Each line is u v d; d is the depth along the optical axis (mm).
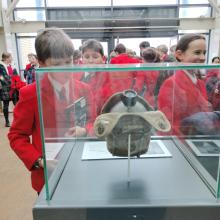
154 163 762
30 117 943
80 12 7031
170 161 773
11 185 2168
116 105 681
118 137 668
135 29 6848
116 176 699
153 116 677
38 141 956
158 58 1969
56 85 741
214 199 601
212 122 795
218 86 806
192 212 583
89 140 886
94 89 803
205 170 698
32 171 972
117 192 630
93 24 6777
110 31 6852
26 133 975
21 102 945
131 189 640
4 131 3787
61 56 851
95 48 1593
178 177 688
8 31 6516
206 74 801
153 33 6898
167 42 6789
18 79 4148
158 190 636
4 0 6285
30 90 924
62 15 7020
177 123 871
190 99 854
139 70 728
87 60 1577
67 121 846
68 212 589
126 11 7043
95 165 758
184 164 756
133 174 702
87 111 862
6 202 1913
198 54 1219
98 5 6984
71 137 878
